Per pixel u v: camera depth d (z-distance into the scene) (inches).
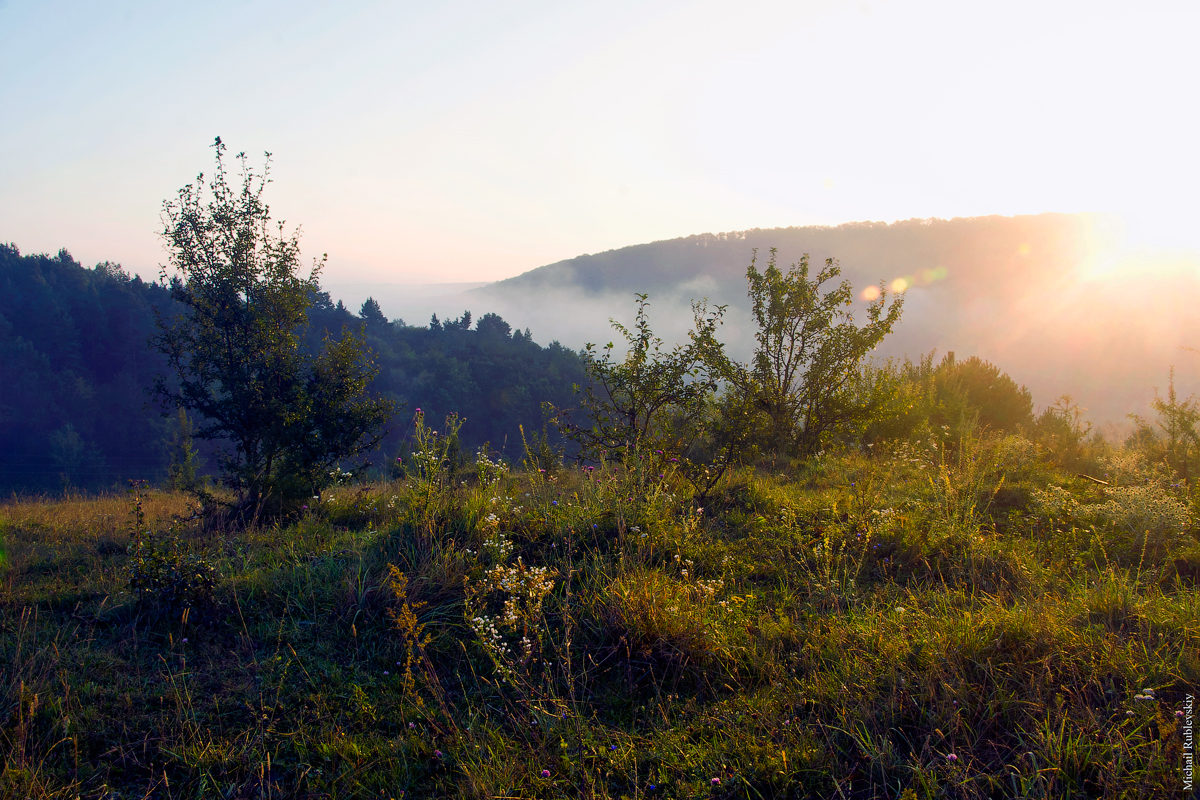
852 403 395.9
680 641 145.0
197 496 313.0
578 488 260.7
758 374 402.0
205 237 335.6
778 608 163.6
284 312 343.6
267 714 126.5
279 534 237.6
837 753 110.7
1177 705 114.7
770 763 107.8
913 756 107.3
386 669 144.1
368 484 346.0
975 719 115.9
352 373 353.7
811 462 349.1
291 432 316.8
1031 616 140.6
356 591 170.4
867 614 154.4
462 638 154.3
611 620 152.6
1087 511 217.2
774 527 221.9
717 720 122.8
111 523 284.2
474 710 130.0
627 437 292.7
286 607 166.4
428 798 106.4
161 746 115.6
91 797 104.0
